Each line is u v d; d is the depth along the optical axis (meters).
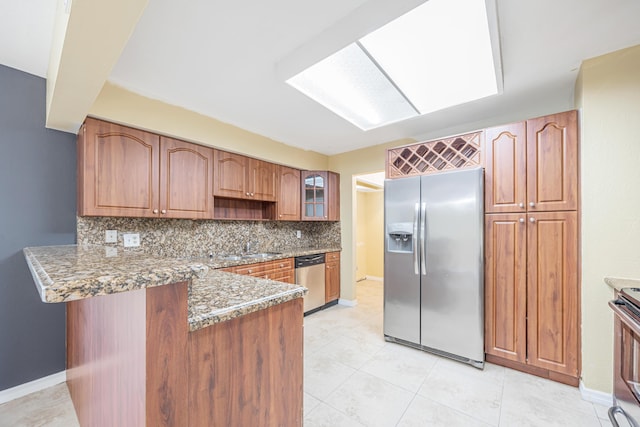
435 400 1.83
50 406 1.79
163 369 0.74
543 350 2.05
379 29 1.46
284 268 3.28
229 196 2.95
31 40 1.64
